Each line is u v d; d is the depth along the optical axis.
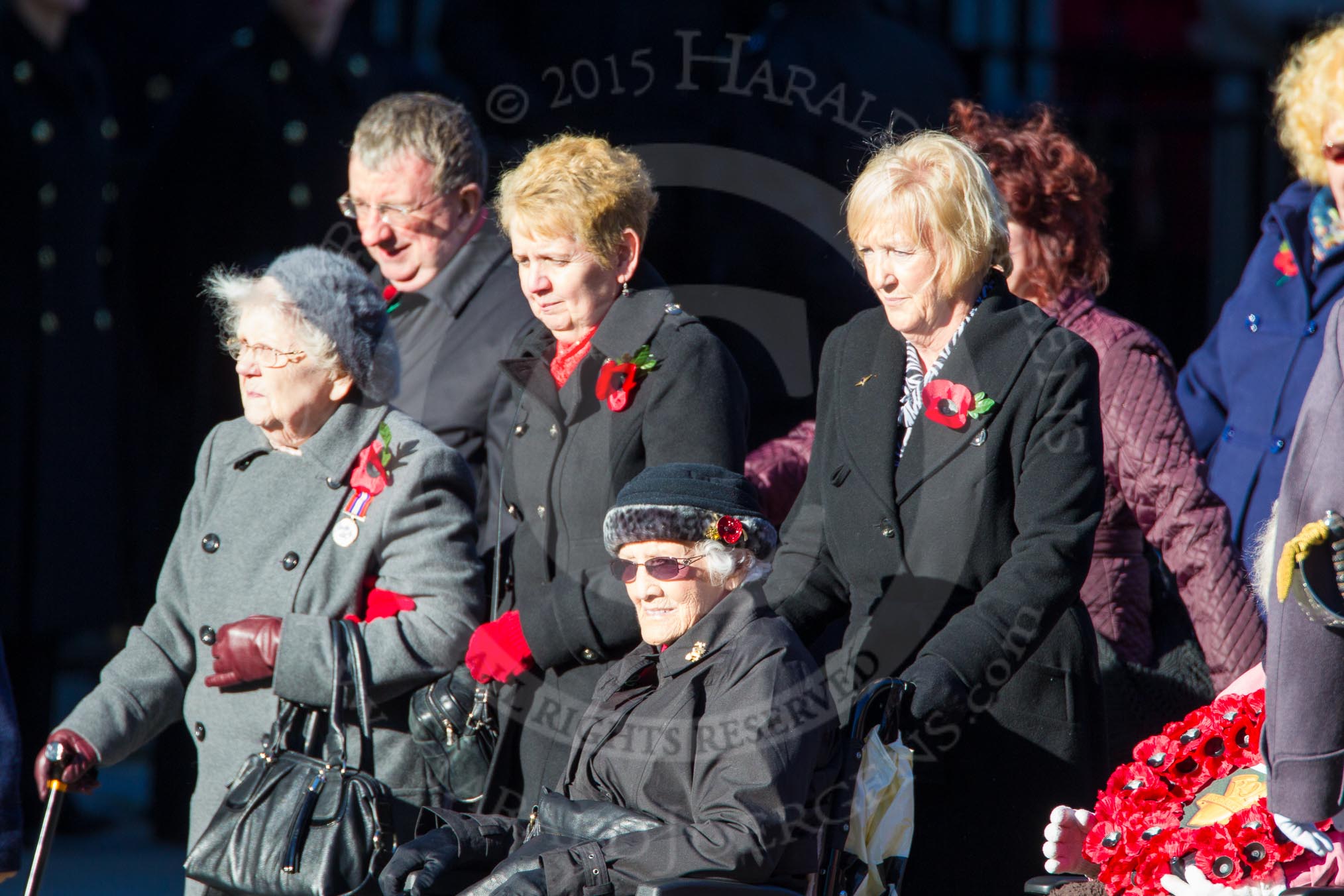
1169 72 31.36
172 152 22.42
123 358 24.94
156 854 22.88
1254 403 17.34
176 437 23.59
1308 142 16.72
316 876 12.95
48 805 14.12
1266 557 11.04
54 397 23.34
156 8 29.64
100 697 14.45
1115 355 14.74
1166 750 11.43
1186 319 29.34
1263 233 18.08
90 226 24.03
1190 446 14.45
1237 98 31.42
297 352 14.01
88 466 23.81
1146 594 14.99
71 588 23.50
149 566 24.95
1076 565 12.32
